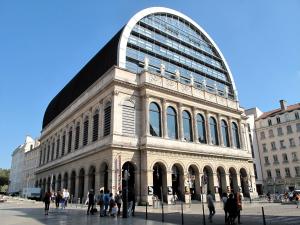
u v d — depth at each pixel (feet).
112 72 116.98
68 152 151.23
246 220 57.93
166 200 109.81
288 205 103.14
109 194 72.90
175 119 126.72
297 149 206.80
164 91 123.34
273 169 217.97
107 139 109.60
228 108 152.87
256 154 230.48
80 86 157.28
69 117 157.89
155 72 124.47
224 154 139.23
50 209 95.14
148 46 136.36
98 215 71.92
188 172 120.88
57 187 159.63
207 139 136.98
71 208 98.12
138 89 119.96
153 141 112.47
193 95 136.67
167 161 114.21
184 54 154.71
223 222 56.13
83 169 129.18
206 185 126.00
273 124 225.56
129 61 124.77
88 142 126.11
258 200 142.61
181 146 122.01
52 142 186.39
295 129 210.79
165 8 153.58
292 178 205.16
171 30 154.81
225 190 135.64
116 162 102.78
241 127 160.66
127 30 128.16
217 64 177.06
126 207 64.95
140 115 116.98
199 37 173.99
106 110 117.19
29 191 186.19
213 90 163.43
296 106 220.23
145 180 105.81
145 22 141.18
